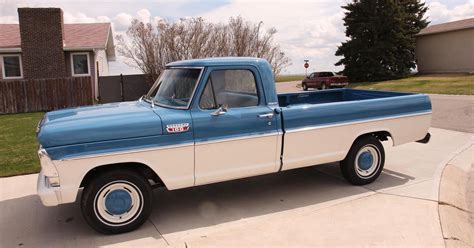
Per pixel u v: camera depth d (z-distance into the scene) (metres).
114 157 4.50
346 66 40.22
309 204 5.45
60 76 23.36
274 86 5.42
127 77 24.48
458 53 35.34
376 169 6.22
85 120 4.57
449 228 4.54
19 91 19.78
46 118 4.86
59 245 4.44
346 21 40.22
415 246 4.12
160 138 4.69
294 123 5.45
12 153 9.02
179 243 4.34
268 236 4.41
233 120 5.06
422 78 33.69
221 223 4.91
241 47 22.88
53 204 4.37
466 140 9.20
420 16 39.50
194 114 4.88
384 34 38.16
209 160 4.98
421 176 6.48
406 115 6.38
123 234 4.68
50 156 4.26
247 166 5.23
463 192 5.83
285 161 5.47
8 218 5.22
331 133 5.73
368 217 4.86
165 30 23.45
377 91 7.52
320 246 4.16
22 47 22.73
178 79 5.24
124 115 4.75
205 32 23.31
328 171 6.98
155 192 6.09
